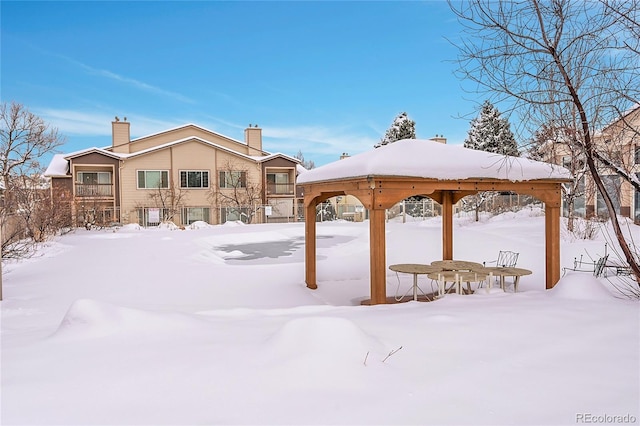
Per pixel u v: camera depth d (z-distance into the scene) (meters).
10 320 5.67
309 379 2.80
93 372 2.99
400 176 6.35
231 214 30.47
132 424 2.28
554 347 3.51
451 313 4.65
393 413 2.40
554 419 2.34
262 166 31.66
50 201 18.64
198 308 6.58
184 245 15.19
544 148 6.57
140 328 4.04
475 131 28.27
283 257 13.33
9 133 24.58
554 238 7.33
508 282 8.80
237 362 3.12
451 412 2.41
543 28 5.46
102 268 10.41
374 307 5.37
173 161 29.36
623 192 13.34
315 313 5.03
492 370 3.02
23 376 2.95
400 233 16.50
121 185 28.28
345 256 13.05
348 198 38.03
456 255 12.22
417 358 3.24
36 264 11.00
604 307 4.86
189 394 2.63
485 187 6.96
